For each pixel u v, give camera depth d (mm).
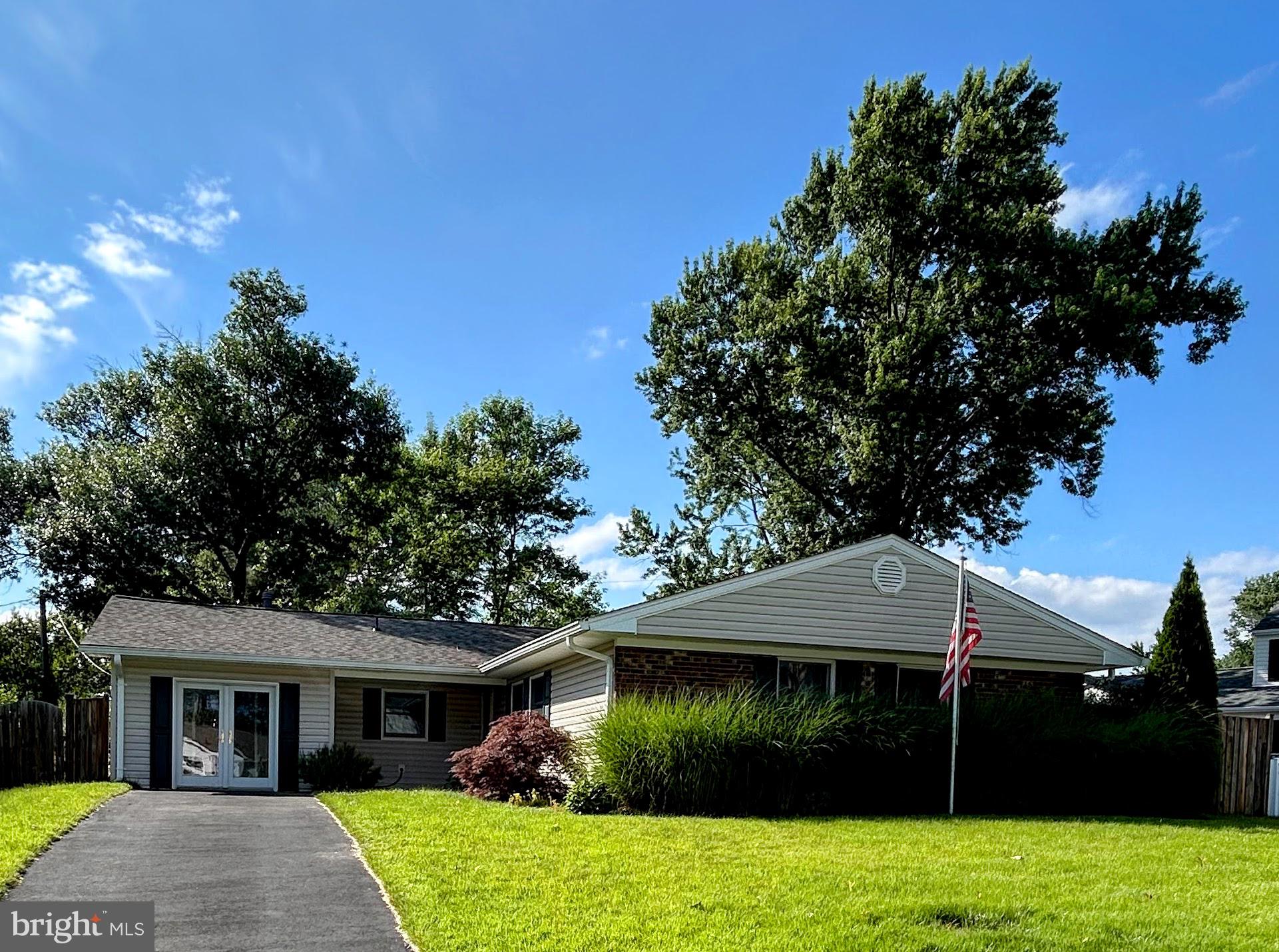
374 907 8000
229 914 7738
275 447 33188
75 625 36188
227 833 11188
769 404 31094
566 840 10648
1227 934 7418
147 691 19453
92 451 32469
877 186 27969
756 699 15195
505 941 6980
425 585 41969
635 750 13648
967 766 15258
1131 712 18281
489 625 26359
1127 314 25578
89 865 9281
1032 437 28016
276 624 22422
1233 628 61094
